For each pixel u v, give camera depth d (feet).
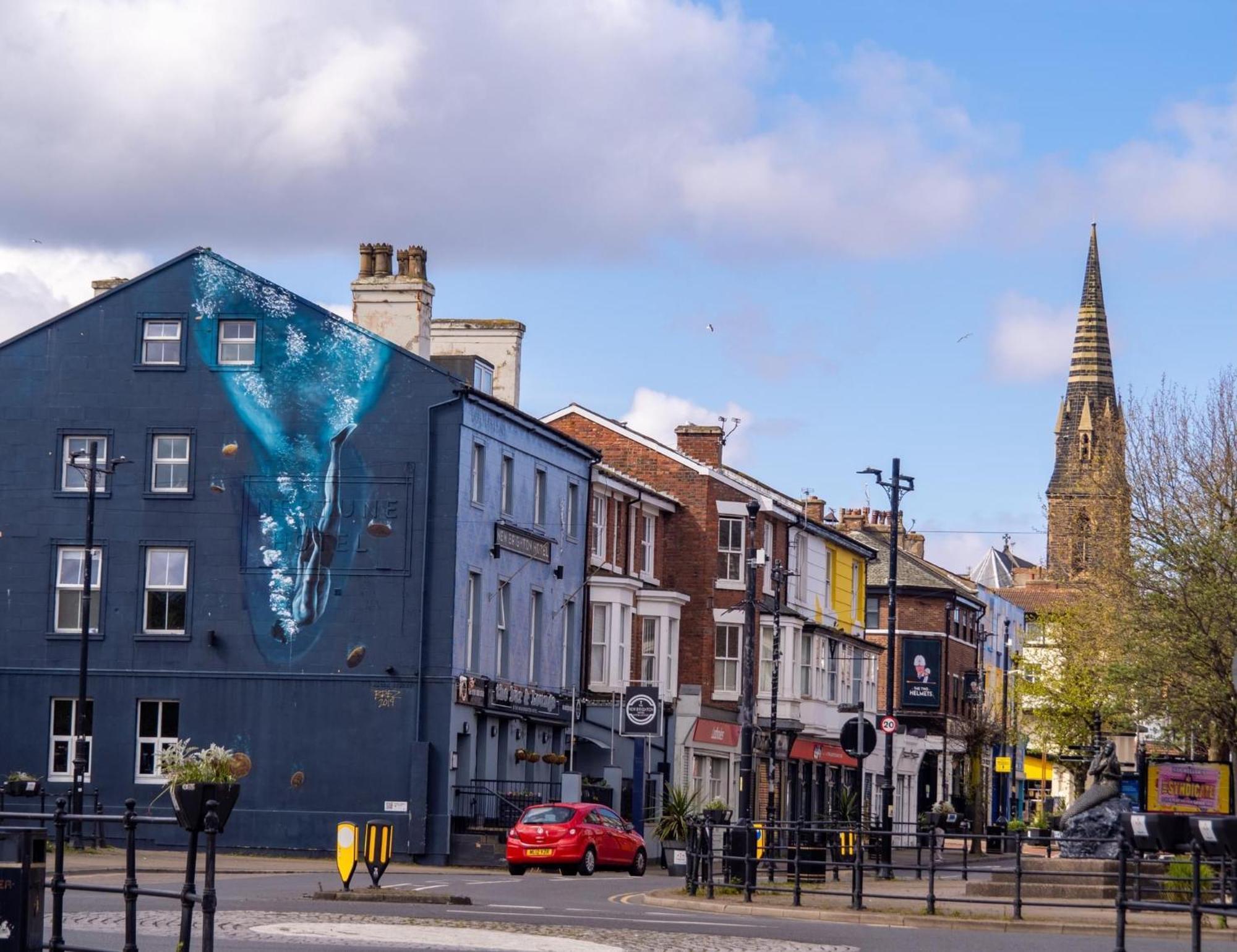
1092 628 225.56
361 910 80.64
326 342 156.66
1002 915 87.61
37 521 157.07
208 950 46.26
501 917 78.89
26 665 155.63
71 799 133.80
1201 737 177.99
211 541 155.84
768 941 70.13
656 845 170.09
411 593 152.76
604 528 188.24
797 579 224.12
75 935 63.52
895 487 170.09
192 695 154.10
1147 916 91.20
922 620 291.38
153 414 157.38
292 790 151.74
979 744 289.33
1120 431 173.99
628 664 186.09
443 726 150.92
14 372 159.12
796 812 223.51
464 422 154.92
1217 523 163.43
